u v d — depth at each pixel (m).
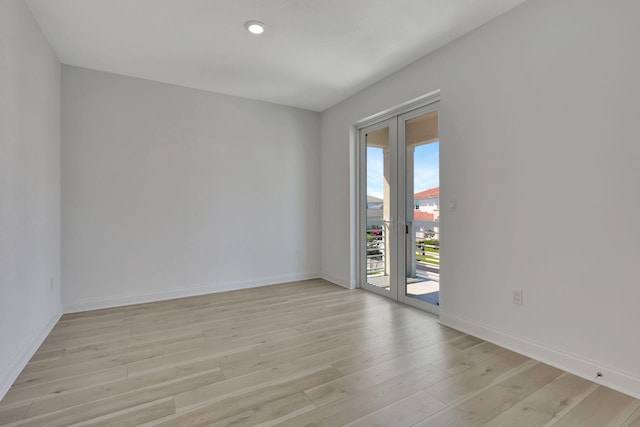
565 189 2.09
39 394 1.85
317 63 3.27
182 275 3.88
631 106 1.81
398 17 2.48
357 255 4.35
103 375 2.06
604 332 1.92
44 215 2.69
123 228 3.54
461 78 2.76
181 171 3.86
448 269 2.90
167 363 2.22
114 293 3.50
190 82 3.75
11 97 2.01
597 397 1.79
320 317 3.15
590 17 1.97
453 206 2.84
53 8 2.34
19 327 2.12
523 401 1.77
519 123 2.34
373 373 2.07
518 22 2.34
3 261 1.88
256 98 4.31
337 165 4.53
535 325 2.26
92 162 3.38
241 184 4.27
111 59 3.16
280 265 4.59
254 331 2.80
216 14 2.44
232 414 1.67
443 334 2.71
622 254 1.85
